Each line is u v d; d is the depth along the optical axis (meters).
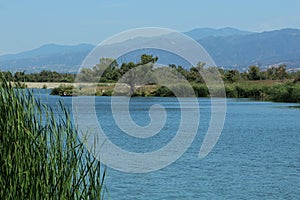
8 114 5.39
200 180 19.53
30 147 5.35
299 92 78.12
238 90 83.94
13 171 5.19
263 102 79.62
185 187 18.06
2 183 5.18
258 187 18.75
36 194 5.23
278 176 20.98
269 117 53.50
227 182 19.50
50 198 5.30
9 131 5.30
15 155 5.22
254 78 91.06
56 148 5.56
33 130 5.64
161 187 17.86
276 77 93.25
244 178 20.36
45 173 5.35
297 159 25.62
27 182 5.21
